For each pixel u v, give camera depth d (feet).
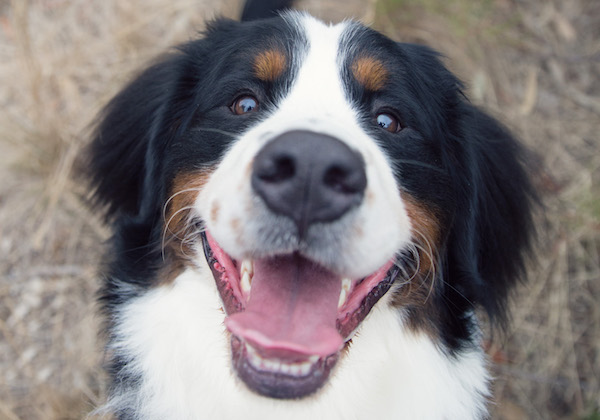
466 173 1.66
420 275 1.53
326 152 1.17
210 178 1.42
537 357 2.36
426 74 1.64
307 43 1.51
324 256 1.24
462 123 1.67
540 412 2.29
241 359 1.33
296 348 1.28
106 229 2.20
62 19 2.83
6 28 2.82
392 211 1.33
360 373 1.55
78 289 2.33
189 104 1.65
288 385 1.30
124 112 1.86
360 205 1.23
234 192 1.26
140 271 1.64
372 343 1.55
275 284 1.34
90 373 2.19
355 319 1.42
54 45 2.77
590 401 2.28
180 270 1.57
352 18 1.96
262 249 1.24
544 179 2.39
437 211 1.54
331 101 1.45
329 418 1.55
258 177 1.22
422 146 1.53
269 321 1.31
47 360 2.23
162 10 2.82
